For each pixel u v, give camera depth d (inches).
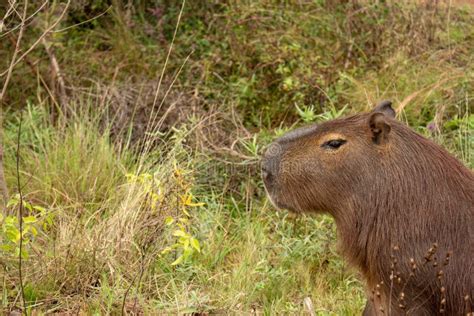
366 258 314.8
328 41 558.9
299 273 399.2
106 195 443.8
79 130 475.5
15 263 377.1
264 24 559.5
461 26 598.2
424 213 304.3
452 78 530.6
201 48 552.4
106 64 557.6
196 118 489.4
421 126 503.5
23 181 457.4
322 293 387.2
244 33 547.5
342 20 568.1
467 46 576.1
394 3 571.8
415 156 309.1
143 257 374.3
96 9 586.6
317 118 506.3
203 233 415.5
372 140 312.0
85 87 542.6
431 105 516.4
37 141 494.0
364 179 311.6
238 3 565.3
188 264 394.6
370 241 310.8
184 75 539.8
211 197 457.1
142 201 393.1
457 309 304.0
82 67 553.0
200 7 573.9
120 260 383.6
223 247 414.6
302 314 362.3
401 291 307.3
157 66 550.3
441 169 308.3
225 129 503.8
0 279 370.9
